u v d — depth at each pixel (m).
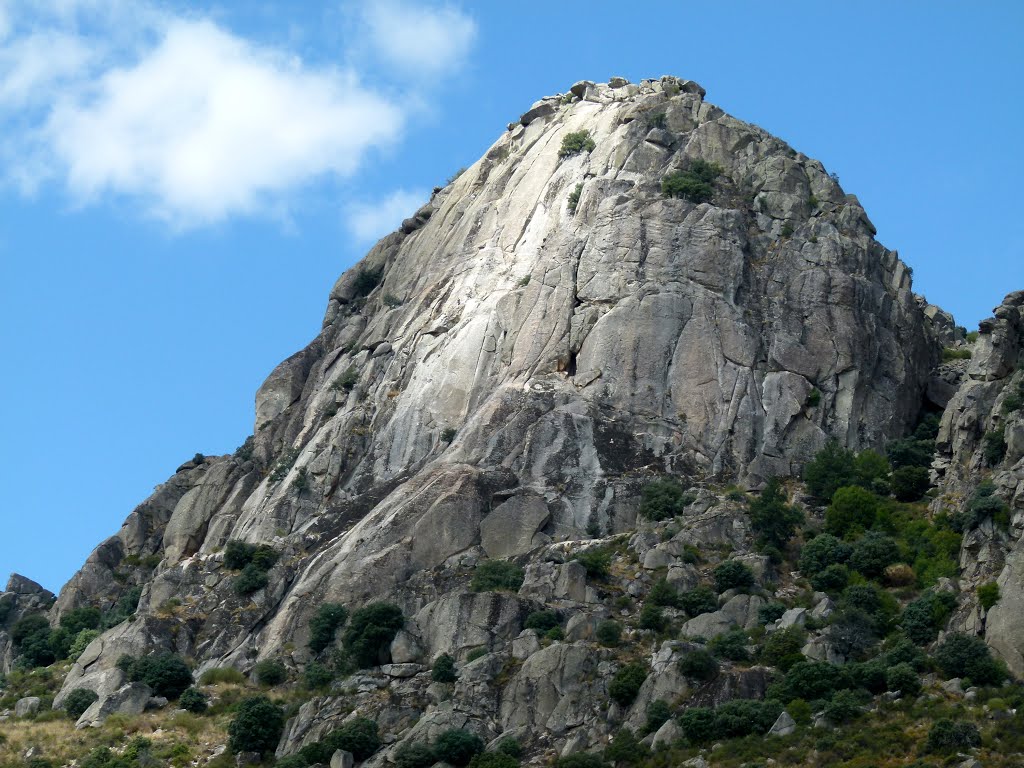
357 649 155.62
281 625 164.50
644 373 178.50
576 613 155.50
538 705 146.62
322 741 146.38
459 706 147.12
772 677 145.12
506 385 179.25
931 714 137.50
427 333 189.88
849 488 168.38
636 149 197.25
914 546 161.25
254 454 193.88
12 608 198.75
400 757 142.62
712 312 181.75
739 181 195.75
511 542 166.88
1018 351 177.50
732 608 154.00
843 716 138.50
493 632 154.62
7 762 152.62
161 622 168.12
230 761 149.88
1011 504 156.00
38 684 170.12
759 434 176.88
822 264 187.25
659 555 161.38
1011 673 142.62
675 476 173.12
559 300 184.25
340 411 189.25
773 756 135.75
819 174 198.12
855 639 148.62
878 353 184.88
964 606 150.25
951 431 175.38
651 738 141.50
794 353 181.38
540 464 172.25
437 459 175.38
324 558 168.75
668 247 185.62
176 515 190.38
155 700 160.12
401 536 167.12
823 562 161.25
